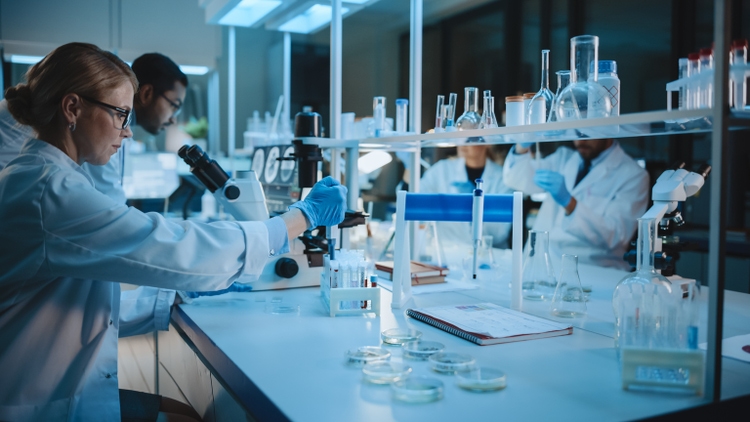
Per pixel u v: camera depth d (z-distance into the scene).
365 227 2.74
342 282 1.72
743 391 1.09
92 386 1.49
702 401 1.04
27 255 1.32
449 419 0.96
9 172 1.36
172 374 2.01
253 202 1.89
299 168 2.18
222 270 1.43
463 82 5.53
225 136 5.28
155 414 1.60
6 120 2.15
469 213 1.80
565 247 3.75
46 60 1.41
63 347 1.43
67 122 1.41
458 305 1.76
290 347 1.37
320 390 1.09
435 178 4.45
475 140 2.05
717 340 1.04
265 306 1.81
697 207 3.89
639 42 4.25
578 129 1.50
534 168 3.98
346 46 5.70
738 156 3.84
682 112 1.09
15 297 1.37
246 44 5.39
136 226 1.36
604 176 3.69
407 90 5.99
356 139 2.12
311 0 2.69
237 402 1.28
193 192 4.38
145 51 4.55
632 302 1.20
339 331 1.52
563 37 4.71
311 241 2.13
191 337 1.64
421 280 2.12
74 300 1.44
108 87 1.42
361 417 0.97
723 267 1.04
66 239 1.32
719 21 1.01
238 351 1.34
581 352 1.33
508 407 1.01
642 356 1.09
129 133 1.55
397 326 1.57
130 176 4.75
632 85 4.34
